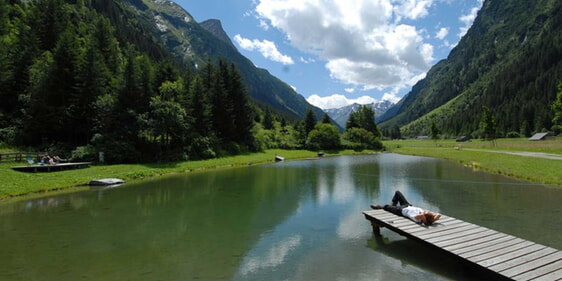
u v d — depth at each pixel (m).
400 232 9.39
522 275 6.38
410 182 23.08
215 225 11.87
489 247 7.91
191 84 50.09
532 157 32.88
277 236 10.49
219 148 45.81
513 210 13.59
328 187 21.14
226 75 57.84
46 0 65.31
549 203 14.87
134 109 36.25
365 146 79.75
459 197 16.92
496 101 172.12
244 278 7.18
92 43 44.78
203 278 7.19
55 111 33.16
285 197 17.56
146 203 15.94
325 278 7.16
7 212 13.90
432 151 63.97
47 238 10.25
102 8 135.00
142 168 28.98
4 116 33.53
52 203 15.86
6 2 66.12
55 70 34.19
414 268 7.70
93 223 12.11
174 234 10.71
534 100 140.25
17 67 37.22
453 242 8.25
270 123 103.00
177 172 30.25
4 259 8.41
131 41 120.56
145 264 8.05
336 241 9.93
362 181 23.95
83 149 29.80
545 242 9.34
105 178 23.31
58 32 53.84
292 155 56.16
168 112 35.62
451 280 7.01
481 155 41.53
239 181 24.20
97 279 7.14
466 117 177.38
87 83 35.03
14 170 22.08
